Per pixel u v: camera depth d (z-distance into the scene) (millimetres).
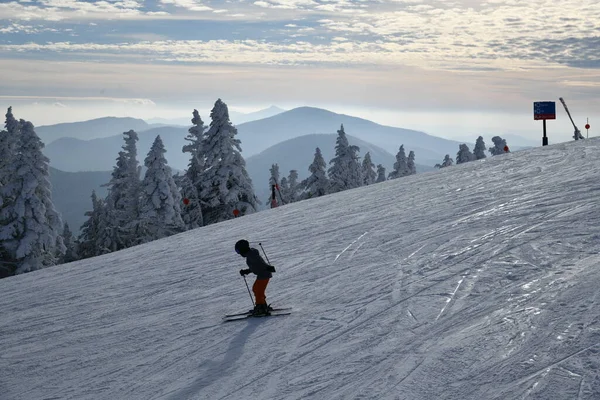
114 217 46938
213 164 45219
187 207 47594
